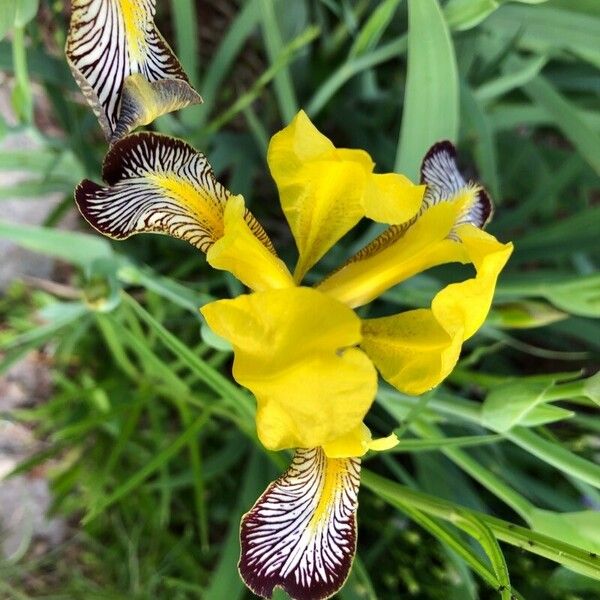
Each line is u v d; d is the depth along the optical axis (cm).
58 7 18
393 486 14
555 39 18
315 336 10
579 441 21
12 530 24
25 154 19
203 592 20
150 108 11
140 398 20
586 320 21
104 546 24
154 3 12
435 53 15
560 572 20
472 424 20
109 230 12
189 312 22
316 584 12
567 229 19
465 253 12
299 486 12
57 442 22
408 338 13
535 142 26
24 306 23
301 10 22
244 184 22
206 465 21
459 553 13
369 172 11
